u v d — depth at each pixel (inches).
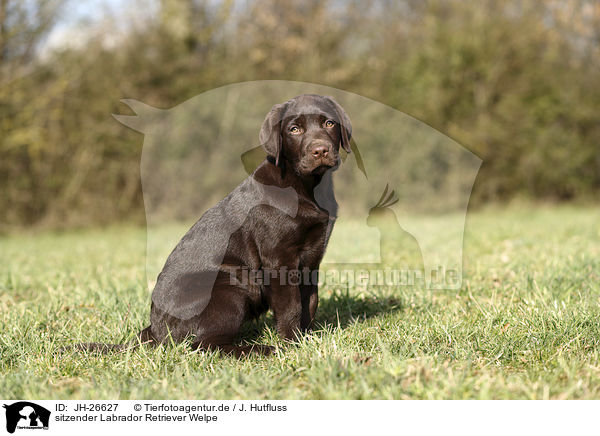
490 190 621.3
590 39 660.1
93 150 562.9
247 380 105.3
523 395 96.8
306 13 672.4
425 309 163.5
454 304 166.9
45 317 164.2
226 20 641.0
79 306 181.3
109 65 572.1
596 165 650.8
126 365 115.5
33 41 524.7
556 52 641.6
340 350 117.7
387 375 100.4
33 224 552.4
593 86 646.5
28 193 547.2
